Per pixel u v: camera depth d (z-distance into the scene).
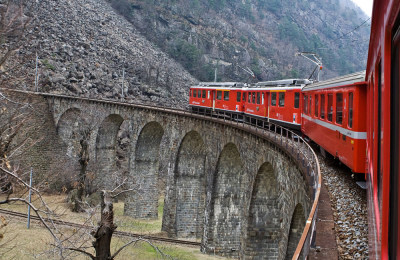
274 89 32.56
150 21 144.88
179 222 39.50
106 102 54.19
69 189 47.47
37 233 30.09
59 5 117.50
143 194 46.81
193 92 52.41
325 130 19.84
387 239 4.75
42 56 85.94
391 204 4.71
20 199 11.86
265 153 24.00
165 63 119.50
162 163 66.88
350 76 16.70
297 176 18.22
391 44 4.62
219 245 32.81
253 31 179.25
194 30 151.75
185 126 38.34
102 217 17.59
